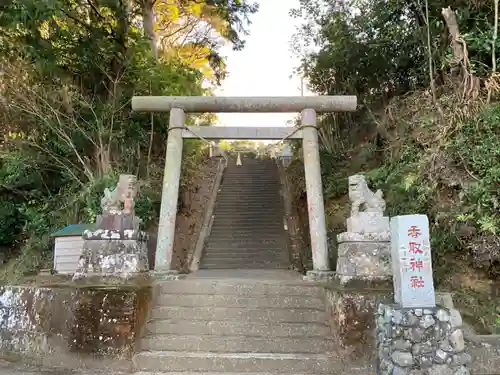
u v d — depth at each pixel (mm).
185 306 6457
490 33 7199
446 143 6910
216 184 16266
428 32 8172
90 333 5621
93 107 11180
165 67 12258
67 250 8266
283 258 11672
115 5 10570
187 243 12453
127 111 11758
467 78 7090
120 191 6988
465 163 6688
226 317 6246
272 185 16266
